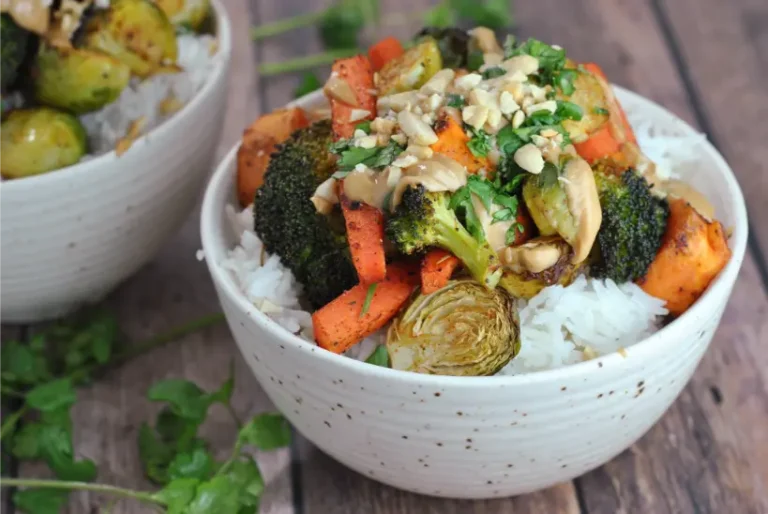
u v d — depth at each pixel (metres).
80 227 0.59
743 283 0.65
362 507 0.58
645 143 0.59
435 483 0.55
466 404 0.51
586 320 0.54
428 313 0.53
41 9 0.60
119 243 0.61
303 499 0.59
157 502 0.56
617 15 0.78
